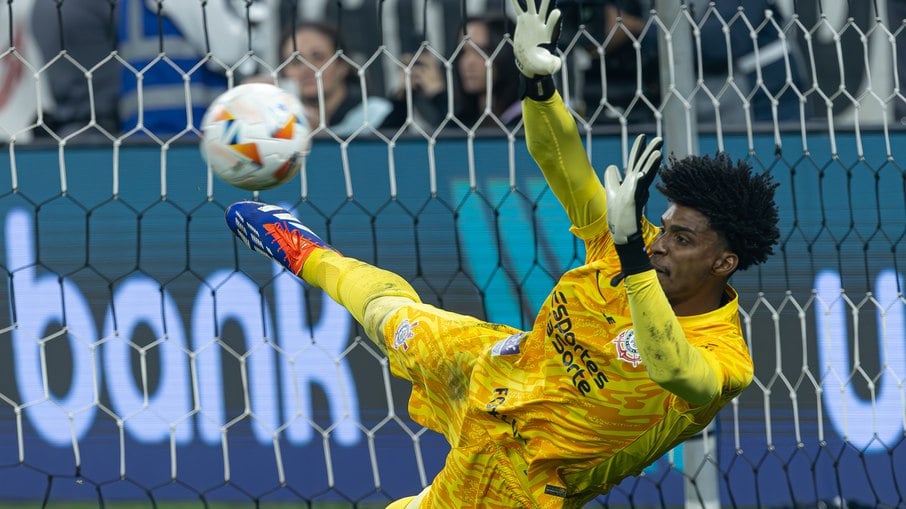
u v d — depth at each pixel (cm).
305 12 2270
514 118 2111
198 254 1981
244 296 1984
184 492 1986
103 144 1978
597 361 1277
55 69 2230
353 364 1984
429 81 2191
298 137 1524
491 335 1411
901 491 1939
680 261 1218
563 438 1316
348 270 1548
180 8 2159
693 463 1752
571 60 2106
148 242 1978
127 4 2184
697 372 1145
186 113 2166
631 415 1281
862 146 1948
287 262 1588
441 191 1962
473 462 1389
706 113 2128
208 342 1989
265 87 1541
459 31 2141
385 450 1980
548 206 1948
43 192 1980
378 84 2214
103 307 1988
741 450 1936
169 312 1984
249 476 1984
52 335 1947
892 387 1936
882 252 1936
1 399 1994
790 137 1942
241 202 1647
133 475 1992
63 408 1964
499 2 2238
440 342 1421
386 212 1961
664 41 1777
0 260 1983
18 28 2233
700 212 1212
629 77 2105
